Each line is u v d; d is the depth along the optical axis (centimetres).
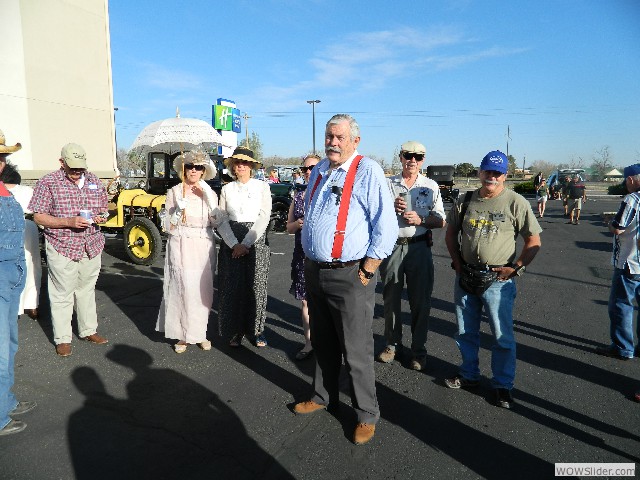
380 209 253
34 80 716
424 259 354
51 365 360
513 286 309
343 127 253
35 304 464
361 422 272
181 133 526
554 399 321
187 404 306
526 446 264
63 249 366
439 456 254
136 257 771
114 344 408
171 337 391
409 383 344
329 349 292
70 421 280
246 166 386
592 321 496
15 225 263
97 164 831
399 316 375
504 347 307
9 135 686
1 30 668
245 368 366
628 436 276
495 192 304
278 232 1262
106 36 835
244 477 232
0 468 232
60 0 745
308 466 243
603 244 1077
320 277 266
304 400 315
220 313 392
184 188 382
